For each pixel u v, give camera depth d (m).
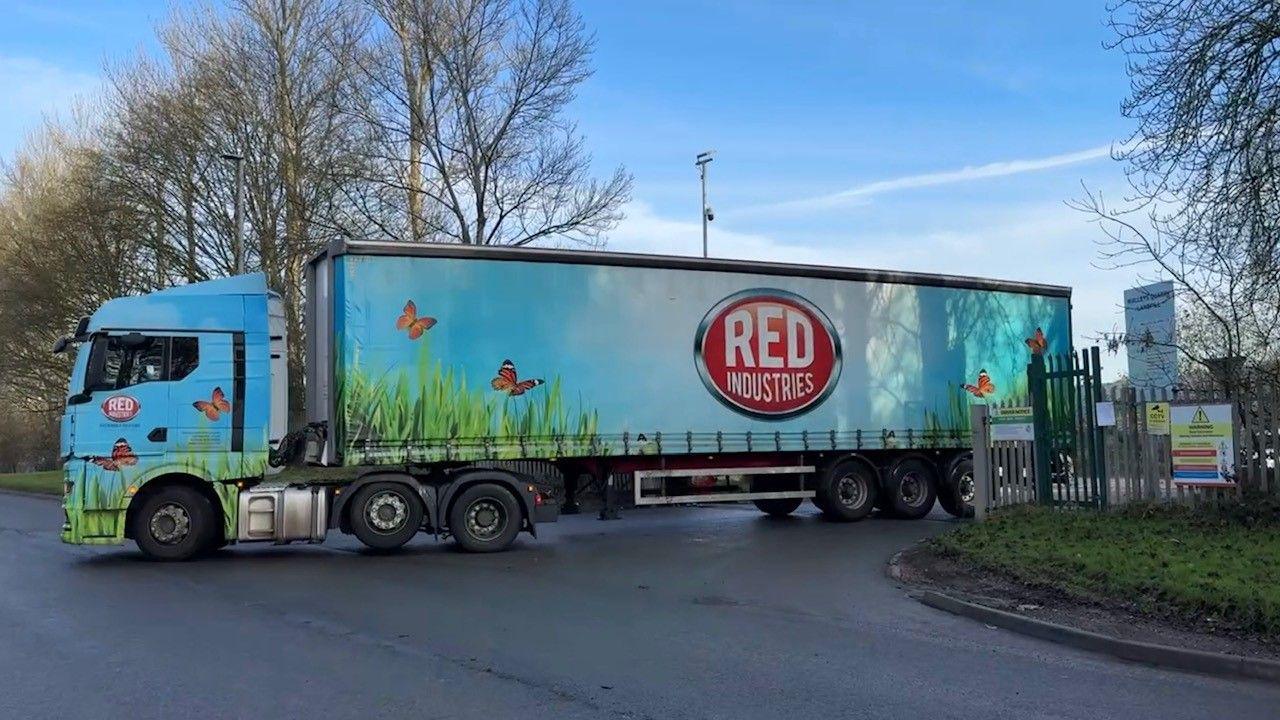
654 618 9.00
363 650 7.63
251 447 13.11
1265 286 12.23
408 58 26.64
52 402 37.94
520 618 8.98
